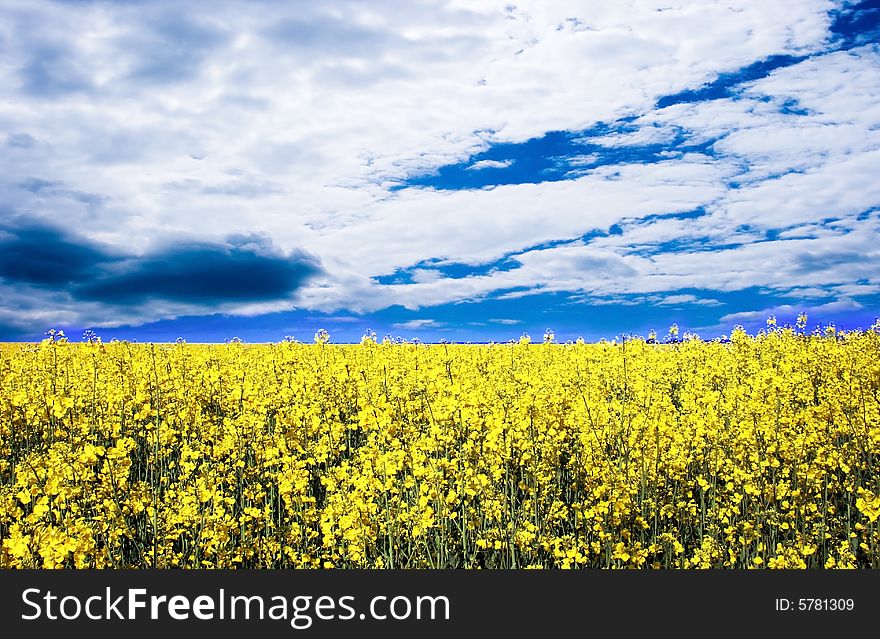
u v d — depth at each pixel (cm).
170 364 1574
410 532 820
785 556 756
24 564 637
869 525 836
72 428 999
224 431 1080
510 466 992
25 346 2145
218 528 790
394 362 1673
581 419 1080
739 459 969
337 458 1116
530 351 2166
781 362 1642
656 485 932
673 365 1823
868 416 1028
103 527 775
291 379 1505
